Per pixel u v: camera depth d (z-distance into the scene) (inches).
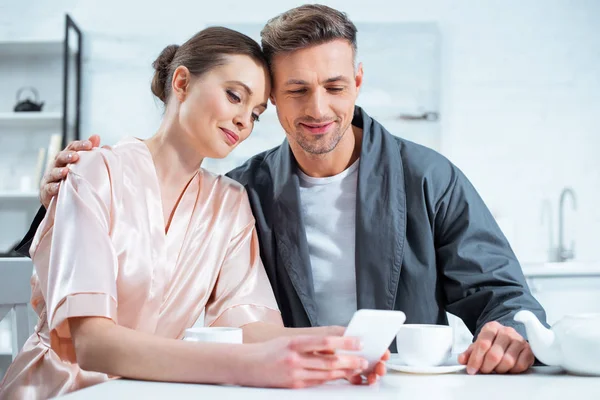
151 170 54.1
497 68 165.6
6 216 170.6
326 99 59.1
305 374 35.6
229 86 52.5
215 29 54.2
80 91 167.9
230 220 59.3
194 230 56.4
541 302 121.8
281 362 35.5
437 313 64.4
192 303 55.2
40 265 48.8
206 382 37.4
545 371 42.6
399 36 164.6
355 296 64.9
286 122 60.9
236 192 61.6
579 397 32.6
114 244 50.0
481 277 61.2
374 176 65.1
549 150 164.4
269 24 61.3
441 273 65.0
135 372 38.6
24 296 57.2
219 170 163.6
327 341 35.2
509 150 164.9
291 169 66.1
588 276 122.3
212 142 53.4
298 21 57.8
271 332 51.2
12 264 57.1
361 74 65.3
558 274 121.6
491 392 34.2
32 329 57.7
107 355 39.5
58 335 44.9
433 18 167.2
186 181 56.8
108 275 43.8
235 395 33.1
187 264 55.4
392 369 43.1
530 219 163.6
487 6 166.1
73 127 170.7
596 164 163.6
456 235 64.2
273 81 59.9
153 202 53.2
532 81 165.2
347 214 66.1
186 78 53.7
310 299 63.7
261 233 65.7
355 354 36.9
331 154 64.5
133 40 172.4
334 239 66.0
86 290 42.2
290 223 64.9
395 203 64.1
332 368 35.6
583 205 163.0
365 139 65.9
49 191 49.7
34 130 173.2
